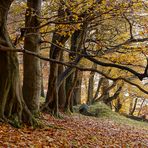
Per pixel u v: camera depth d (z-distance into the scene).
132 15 16.00
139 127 24.19
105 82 35.66
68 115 22.00
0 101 12.18
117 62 16.20
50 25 16.25
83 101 44.81
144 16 16.12
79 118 21.67
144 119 31.91
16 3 17.08
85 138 13.87
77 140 12.95
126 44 16.44
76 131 15.14
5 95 12.26
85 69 10.05
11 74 12.38
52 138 11.94
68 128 15.35
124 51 17.52
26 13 15.27
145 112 46.53
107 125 20.81
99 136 15.49
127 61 17.03
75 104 29.39
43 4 16.81
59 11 15.35
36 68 15.78
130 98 42.22
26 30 14.62
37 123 13.22
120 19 19.05
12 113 12.48
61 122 17.44
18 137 10.63
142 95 37.44
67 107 22.84
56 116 19.59
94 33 21.73
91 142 13.38
